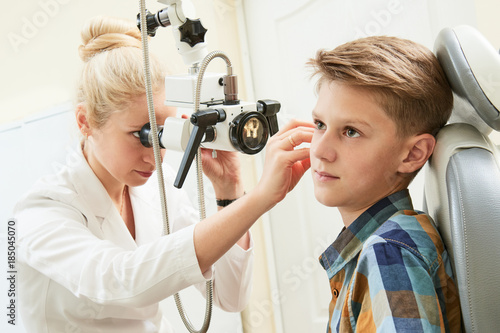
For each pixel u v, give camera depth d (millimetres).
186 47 974
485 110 688
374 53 715
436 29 1858
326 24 2096
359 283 686
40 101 1622
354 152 721
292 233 2285
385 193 761
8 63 1559
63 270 946
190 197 1943
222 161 1140
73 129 1515
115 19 1090
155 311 1189
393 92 693
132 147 1037
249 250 1201
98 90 1003
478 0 1697
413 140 725
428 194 850
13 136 1544
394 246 664
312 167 766
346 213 793
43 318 1104
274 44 2219
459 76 691
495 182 660
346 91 708
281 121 2258
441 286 685
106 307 1091
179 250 851
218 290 1239
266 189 822
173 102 980
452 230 669
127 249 1164
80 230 1004
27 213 1063
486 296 645
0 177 1528
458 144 703
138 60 1008
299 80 2199
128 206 1263
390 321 607
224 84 917
